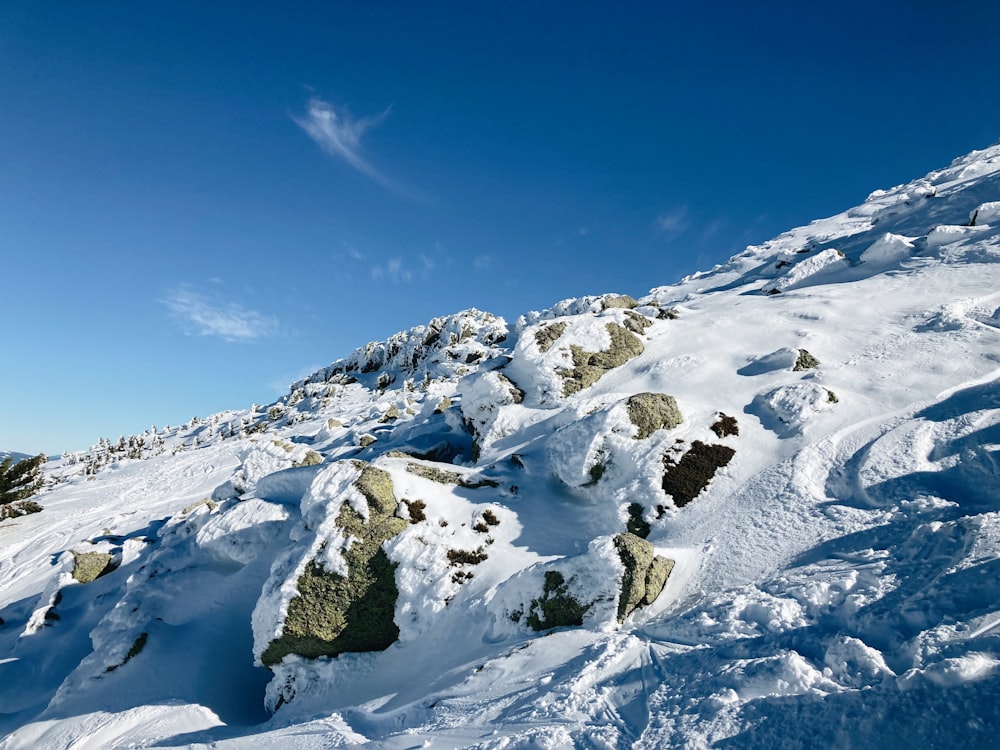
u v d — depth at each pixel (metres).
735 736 5.29
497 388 18.02
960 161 41.16
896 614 6.34
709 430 13.28
